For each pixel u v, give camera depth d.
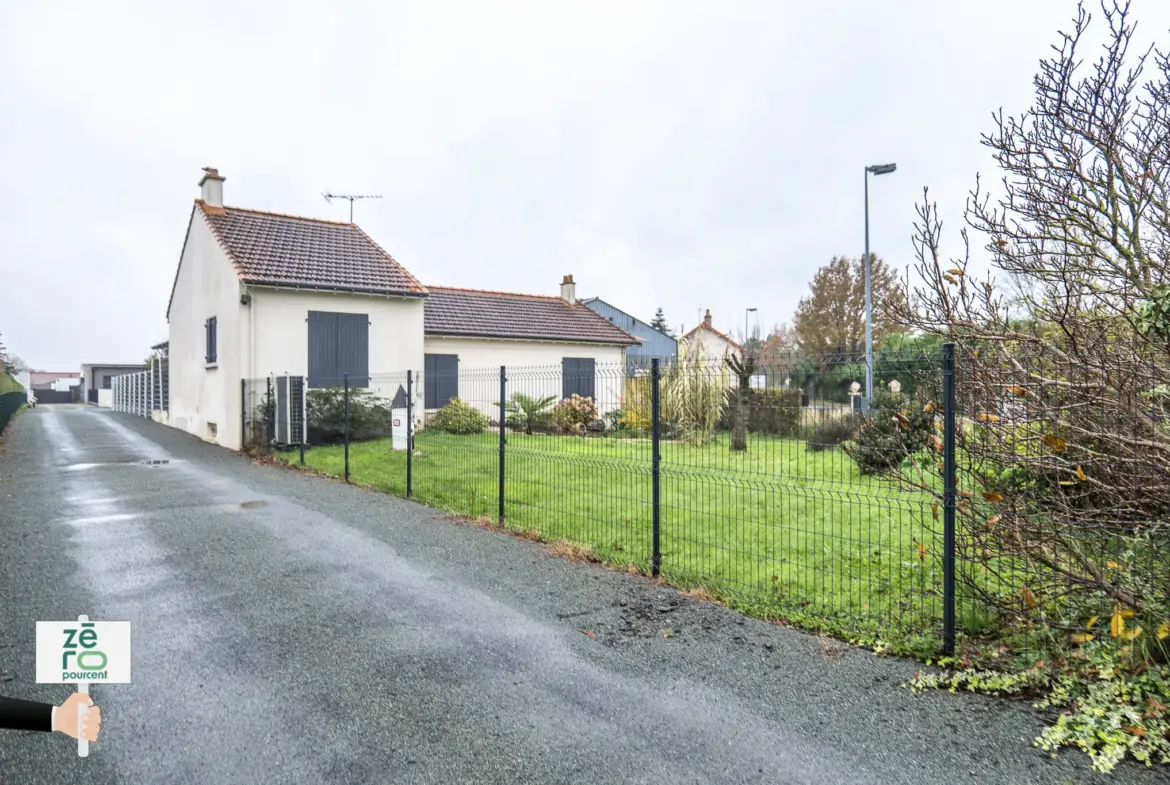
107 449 13.86
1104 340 3.10
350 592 4.71
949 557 3.46
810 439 4.48
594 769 2.59
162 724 2.92
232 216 15.93
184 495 8.39
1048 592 3.38
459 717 3.00
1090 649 3.12
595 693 3.22
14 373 54.25
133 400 32.62
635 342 21.69
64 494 8.47
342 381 14.34
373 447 11.79
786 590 4.50
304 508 7.55
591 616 4.23
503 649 3.74
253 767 2.60
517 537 6.21
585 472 8.36
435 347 17.61
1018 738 2.73
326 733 2.86
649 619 4.17
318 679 3.37
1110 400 2.96
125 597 4.56
